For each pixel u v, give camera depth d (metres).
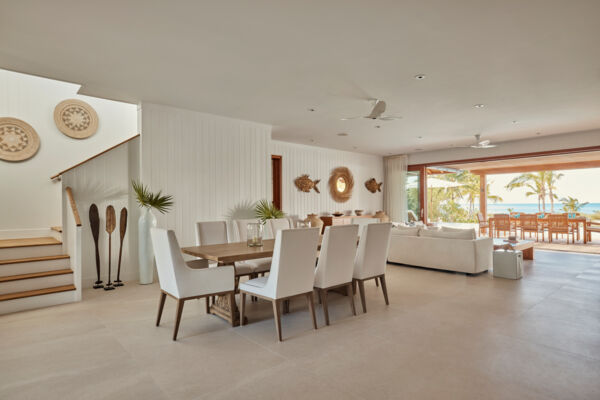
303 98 4.91
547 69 3.88
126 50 3.40
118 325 3.28
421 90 4.58
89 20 2.84
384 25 2.92
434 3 2.59
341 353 2.65
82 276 4.74
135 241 5.21
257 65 3.77
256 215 6.27
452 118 6.02
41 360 2.55
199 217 5.57
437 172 11.95
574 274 5.44
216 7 2.64
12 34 3.08
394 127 6.71
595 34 3.08
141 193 4.79
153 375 2.32
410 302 4.00
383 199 10.62
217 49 3.38
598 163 10.12
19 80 5.32
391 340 2.89
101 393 2.10
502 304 3.88
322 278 3.29
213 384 2.20
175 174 5.33
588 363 2.45
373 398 2.03
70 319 3.46
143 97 4.87
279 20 2.84
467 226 14.08
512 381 2.21
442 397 2.03
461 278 5.23
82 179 4.80
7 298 3.68
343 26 2.94
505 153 8.24
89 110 5.82
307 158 8.65
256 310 3.77
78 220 4.16
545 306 3.79
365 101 5.04
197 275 3.04
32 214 5.34
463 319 3.40
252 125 6.29
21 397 2.06
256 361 2.52
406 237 6.12
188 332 3.10
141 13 2.73
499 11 2.70
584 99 4.97
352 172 9.74
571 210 16.83
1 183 5.14
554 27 2.95
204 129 5.67
